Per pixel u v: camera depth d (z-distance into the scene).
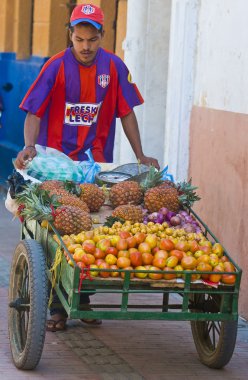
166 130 8.66
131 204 5.68
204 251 5.02
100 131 6.59
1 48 14.54
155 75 9.35
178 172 8.45
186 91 8.38
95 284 4.84
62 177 6.09
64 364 5.61
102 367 5.59
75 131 6.48
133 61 9.36
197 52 8.24
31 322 5.19
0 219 10.91
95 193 5.71
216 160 7.51
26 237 6.05
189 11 8.23
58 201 5.43
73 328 6.36
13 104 13.84
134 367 5.62
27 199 5.45
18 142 13.50
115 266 4.86
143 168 6.30
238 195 6.96
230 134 7.19
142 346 6.06
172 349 6.03
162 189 5.64
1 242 9.51
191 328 5.98
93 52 6.27
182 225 5.46
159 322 6.64
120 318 4.86
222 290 4.98
